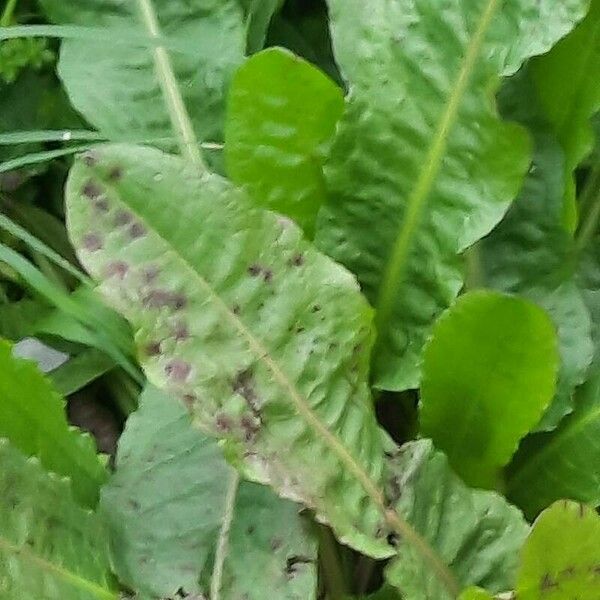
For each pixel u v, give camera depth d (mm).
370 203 332
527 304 286
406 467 301
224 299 284
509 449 319
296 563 304
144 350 275
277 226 291
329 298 295
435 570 298
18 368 305
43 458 317
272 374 287
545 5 305
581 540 277
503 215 320
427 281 333
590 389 337
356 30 332
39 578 284
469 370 306
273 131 327
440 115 319
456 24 314
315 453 288
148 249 278
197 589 304
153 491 320
